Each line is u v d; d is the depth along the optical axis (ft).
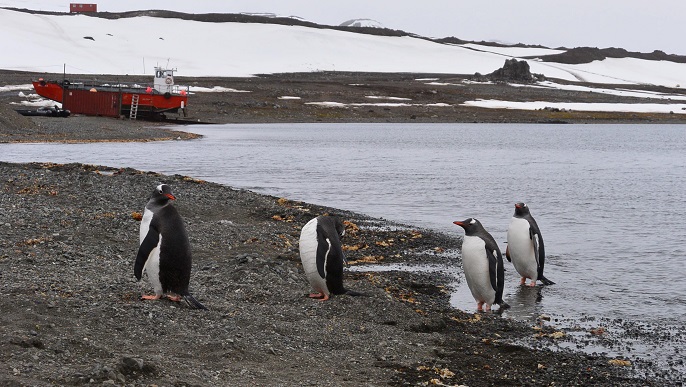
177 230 35.96
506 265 59.21
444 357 33.78
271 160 150.51
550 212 88.79
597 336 39.52
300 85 477.36
